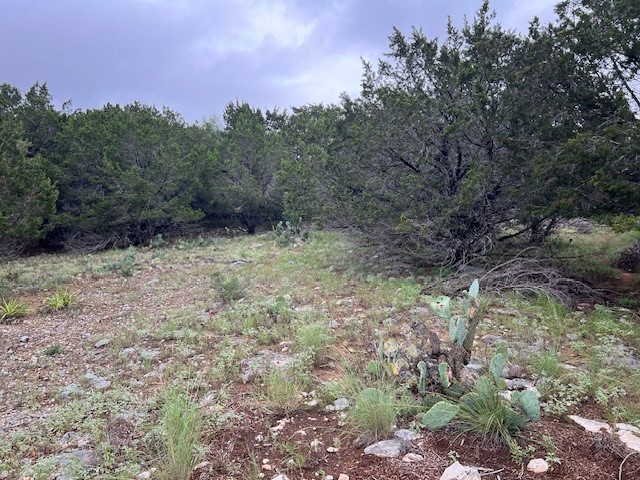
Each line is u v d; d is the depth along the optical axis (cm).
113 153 2016
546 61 805
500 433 326
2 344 698
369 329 615
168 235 2212
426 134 948
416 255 1024
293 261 1271
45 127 2088
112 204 1941
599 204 696
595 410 375
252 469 313
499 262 954
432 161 984
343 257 1227
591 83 789
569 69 784
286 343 582
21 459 354
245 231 2425
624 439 320
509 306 700
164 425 346
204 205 2409
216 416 386
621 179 655
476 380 370
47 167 1895
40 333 755
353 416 357
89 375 528
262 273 1120
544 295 745
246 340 614
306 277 1030
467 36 965
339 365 484
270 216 2478
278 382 426
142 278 1207
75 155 1975
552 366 439
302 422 380
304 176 1196
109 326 766
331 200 1132
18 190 1327
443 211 899
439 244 965
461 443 327
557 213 750
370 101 1082
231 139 2509
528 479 284
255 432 366
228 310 773
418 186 934
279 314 707
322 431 362
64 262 1516
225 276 1105
